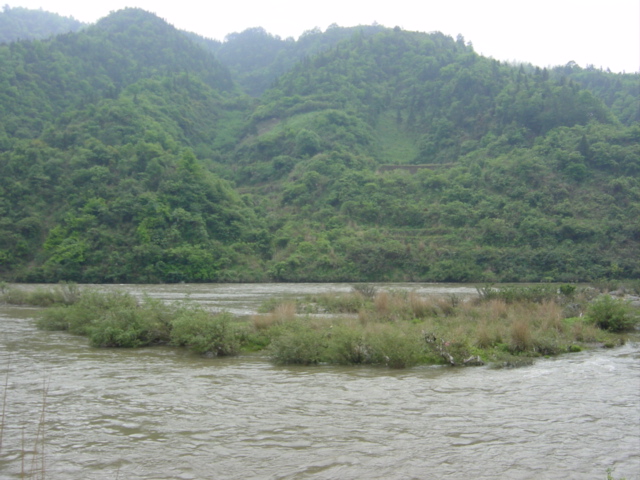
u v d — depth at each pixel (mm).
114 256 67812
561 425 9594
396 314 23953
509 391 12125
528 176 86250
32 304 35875
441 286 60125
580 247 71188
